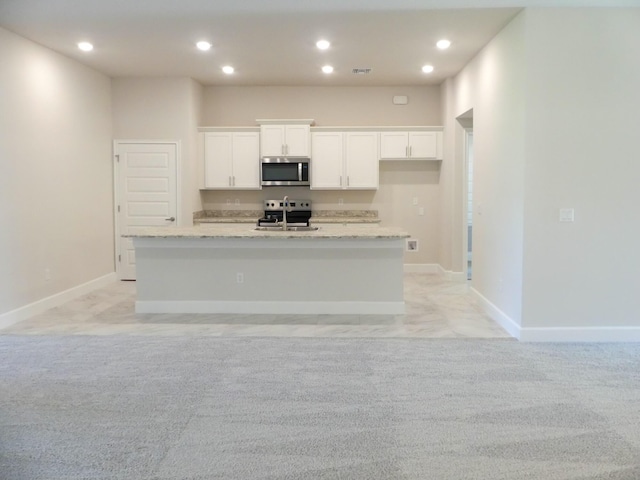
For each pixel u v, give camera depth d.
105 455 2.49
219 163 7.43
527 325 4.34
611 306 4.33
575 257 4.30
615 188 4.25
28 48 5.18
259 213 7.77
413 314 5.28
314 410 2.99
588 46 4.18
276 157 7.34
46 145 5.50
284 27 4.79
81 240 6.24
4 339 4.39
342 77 6.99
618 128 4.22
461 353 4.02
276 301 5.31
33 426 2.79
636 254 4.30
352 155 7.42
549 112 4.21
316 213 7.80
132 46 5.44
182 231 5.36
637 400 3.12
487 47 5.28
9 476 2.30
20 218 5.07
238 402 3.10
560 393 3.23
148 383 3.39
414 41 5.22
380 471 2.35
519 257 4.37
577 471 2.35
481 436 2.68
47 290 5.54
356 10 4.33
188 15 4.47
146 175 7.07
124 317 5.16
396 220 7.81
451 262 7.25
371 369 3.66
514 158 4.47
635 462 2.42
